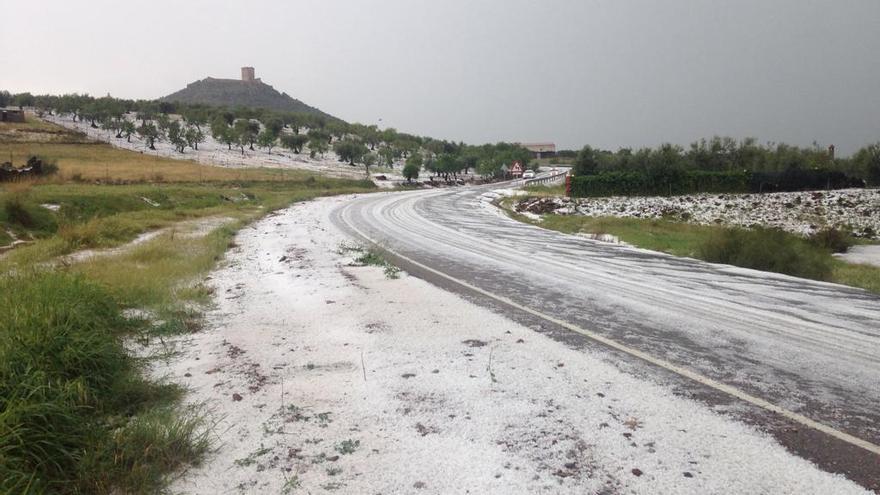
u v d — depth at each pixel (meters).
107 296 6.32
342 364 4.93
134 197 24.92
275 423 3.70
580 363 4.93
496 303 7.56
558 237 17.95
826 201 32.22
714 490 2.83
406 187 65.38
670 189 38.19
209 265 10.73
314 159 90.44
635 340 5.72
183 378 4.60
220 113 113.06
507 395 4.16
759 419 3.74
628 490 2.84
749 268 12.12
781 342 5.70
